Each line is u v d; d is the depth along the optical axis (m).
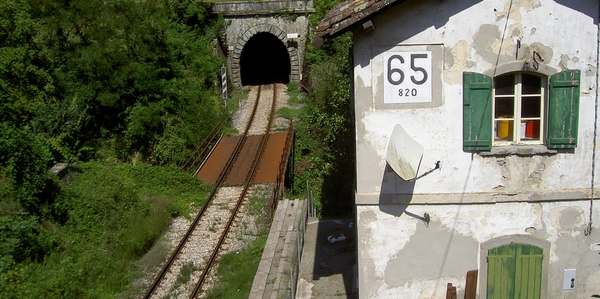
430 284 9.45
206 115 24.23
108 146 21.67
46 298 11.91
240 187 19.30
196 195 19.00
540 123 8.95
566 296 9.42
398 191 9.11
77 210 15.98
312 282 12.19
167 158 21.61
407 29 8.59
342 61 17.55
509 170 8.96
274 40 42.03
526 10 8.48
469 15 8.52
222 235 15.78
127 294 13.01
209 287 13.27
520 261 9.30
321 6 32.09
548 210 9.09
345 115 18.02
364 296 9.54
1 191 14.37
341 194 18.97
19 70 18.70
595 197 8.98
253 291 12.16
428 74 8.73
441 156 8.97
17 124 17.77
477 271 9.26
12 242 13.02
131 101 22.34
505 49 8.60
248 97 32.91
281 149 22.30
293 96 32.00
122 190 17.41
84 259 13.95
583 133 8.82
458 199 9.05
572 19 8.48
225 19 34.84
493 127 9.01
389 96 8.82
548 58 8.61
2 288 11.58
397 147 8.44
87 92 21.27
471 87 8.67
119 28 23.52
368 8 8.16
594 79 8.66
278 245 14.46
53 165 17.81
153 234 15.84
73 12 22.66
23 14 20.38
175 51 26.19
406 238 9.28
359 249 9.36
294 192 21.61
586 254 9.27
